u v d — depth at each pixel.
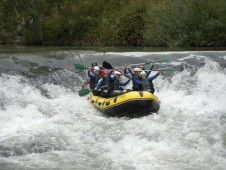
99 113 12.93
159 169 8.56
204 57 18.17
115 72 13.27
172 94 15.48
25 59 16.75
